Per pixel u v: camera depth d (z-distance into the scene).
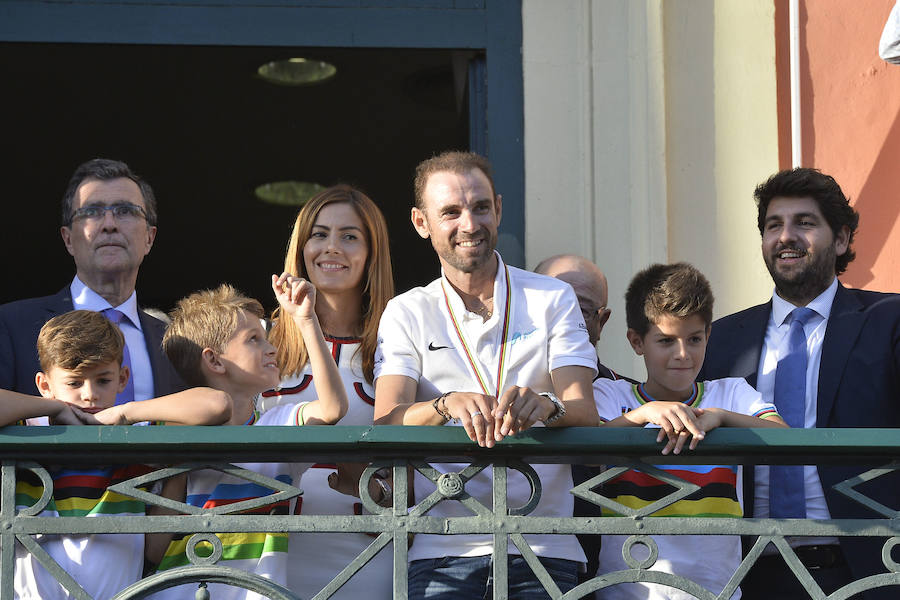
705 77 19.59
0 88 27.61
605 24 19.81
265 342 13.59
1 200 32.94
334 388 12.99
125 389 14.80
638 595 13.58
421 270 34.59
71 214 15.45
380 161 31.16
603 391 14.49
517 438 12.10
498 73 19.77
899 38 16.92
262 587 11.80
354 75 26.56
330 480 14.11
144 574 13.12
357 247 15.21
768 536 12.28
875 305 14.91
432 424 12.23
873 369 14.45
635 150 19.38
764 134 19.39
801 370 14.87
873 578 12.20
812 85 19.14
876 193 18.42
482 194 13.68
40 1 19.52
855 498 12.45
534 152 19.56
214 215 33.88
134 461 12.06
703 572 13.57
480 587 12.89
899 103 18.62
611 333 18.91
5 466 11.91
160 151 30.80
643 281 14.46
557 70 19.80
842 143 18.81
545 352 13.49
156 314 16.28
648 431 12.23
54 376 12.73
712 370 15.42
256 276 37.03
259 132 29.73
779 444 12.25
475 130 19.88
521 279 13.92
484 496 13.30
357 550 14.12
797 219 15.29
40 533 11.77
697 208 19.27
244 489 13.04
